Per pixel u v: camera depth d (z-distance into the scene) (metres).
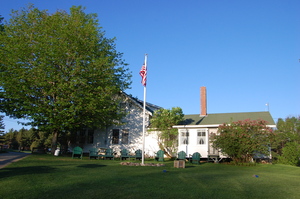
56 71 21.73
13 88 20.88
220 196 7.64
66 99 21.55
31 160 16.16
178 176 11.48
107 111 23.48
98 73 22.70
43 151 31.50
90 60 22.89
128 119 28.83
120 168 13.84
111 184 8.72
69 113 21.69
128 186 8.47
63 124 21.97
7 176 9.46
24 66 21.58
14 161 14.89
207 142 23.73
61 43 21.73
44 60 20.89
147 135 27.45
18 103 22.44
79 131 30.34
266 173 14.53
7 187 7.71
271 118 24.30
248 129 19.61
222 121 24.78
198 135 24.20
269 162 22.19
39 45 21.23
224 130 20.30
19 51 21.16
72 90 21.59
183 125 24.47
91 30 23.17
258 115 25.44
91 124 26.28
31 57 21.94
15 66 21.12
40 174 10.27
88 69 22.72
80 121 23.67
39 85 21.14
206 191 8.26
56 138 25.03
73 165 14.41
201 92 28.16
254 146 18.75
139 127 28.17
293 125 37.53
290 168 18.27
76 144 29.73
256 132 19.14
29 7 23.89
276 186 9.98
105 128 27.52
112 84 24.23
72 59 22.69
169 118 24.11
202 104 27.78
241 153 19.31
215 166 18.05
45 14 24.05
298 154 22.03
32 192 7.23
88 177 10.06
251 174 13.69
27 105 21.86
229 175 12.78
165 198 7.05
